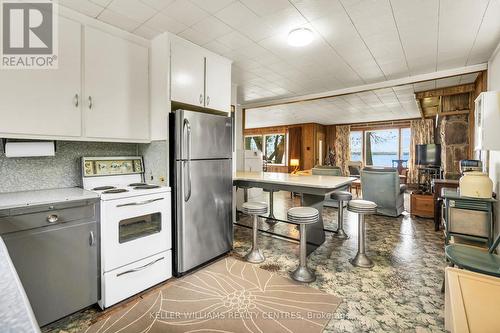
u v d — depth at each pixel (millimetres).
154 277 2186
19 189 2086
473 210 2504
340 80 3980
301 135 10016
